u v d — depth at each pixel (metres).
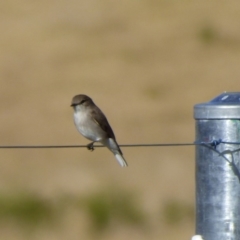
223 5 32.69
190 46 29.36
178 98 25.19
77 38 29.95
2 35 30.09
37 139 21.80
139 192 17.23
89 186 17.62
